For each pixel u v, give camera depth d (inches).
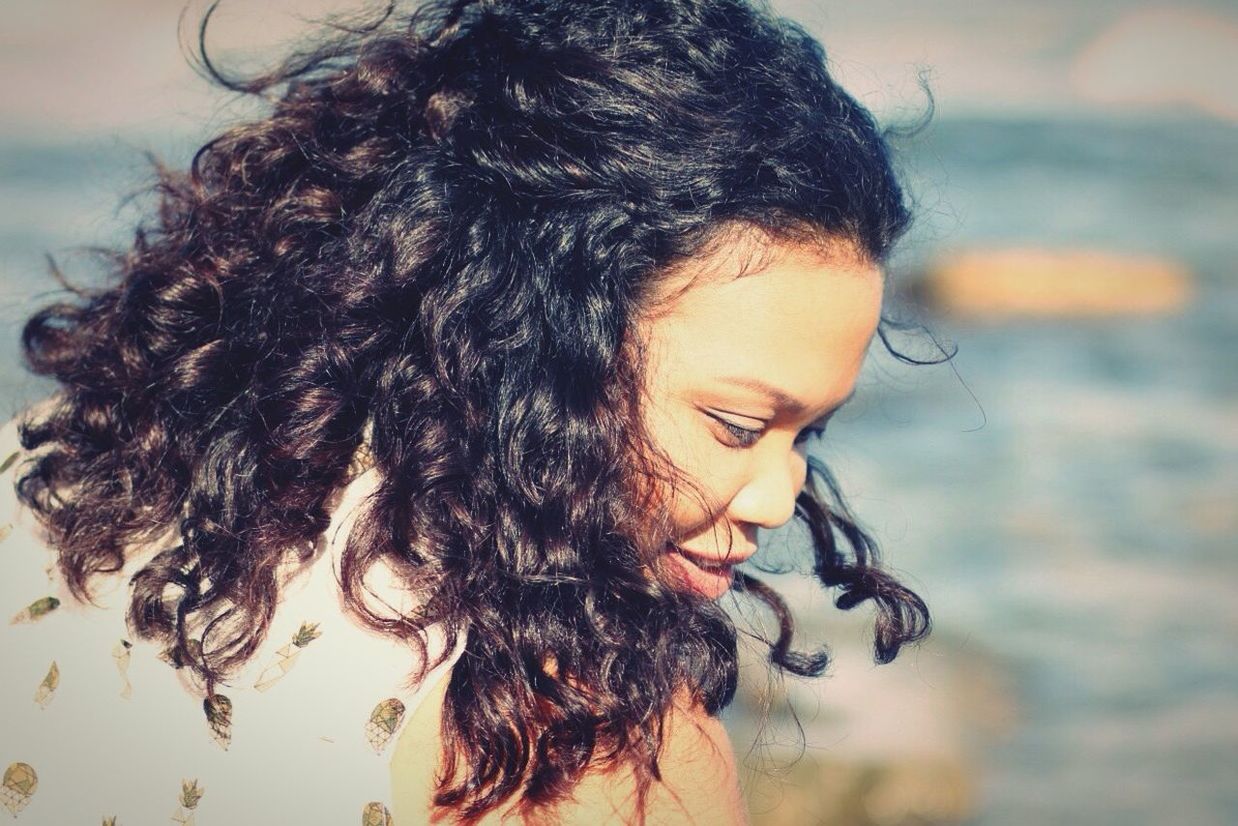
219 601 46.2
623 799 45.9
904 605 71.8
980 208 392.5
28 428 54.1
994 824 172.1
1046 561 233.1
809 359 50.6
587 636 46.9
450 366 48.5
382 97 54.2
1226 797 179.3
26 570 50.1
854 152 51.5
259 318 50.8
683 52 51.7
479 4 54.7
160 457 49.9
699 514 52.0
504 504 47.6
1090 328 336.8
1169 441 278.5
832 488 72.6
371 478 47.8
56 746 46.9
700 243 49.1
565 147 50.1
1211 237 386.9
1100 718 193.5
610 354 49.0
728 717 88.9
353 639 44.8
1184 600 225.3
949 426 272.4
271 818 44.2
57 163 357.7
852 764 171.8
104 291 58.2
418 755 44.1
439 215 50.3
